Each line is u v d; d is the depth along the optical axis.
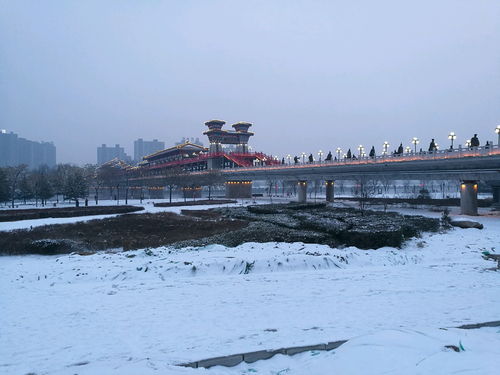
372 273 19.98
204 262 22.16
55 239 33.34
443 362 7.78
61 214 55.44
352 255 24.98
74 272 22.00
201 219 51.34
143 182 148.50
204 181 109.56
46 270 22.92
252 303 14.61
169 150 190.88
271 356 9.79
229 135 163.75
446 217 44.38
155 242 33.84
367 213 52.69
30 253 30.77
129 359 9.67
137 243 33.25
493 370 7.26
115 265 23.17
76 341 11.14
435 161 58.47
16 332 12.01
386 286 17.03
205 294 16.12
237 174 114.00
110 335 11.55
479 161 51.81
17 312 14.16
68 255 28.27
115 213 61.84
